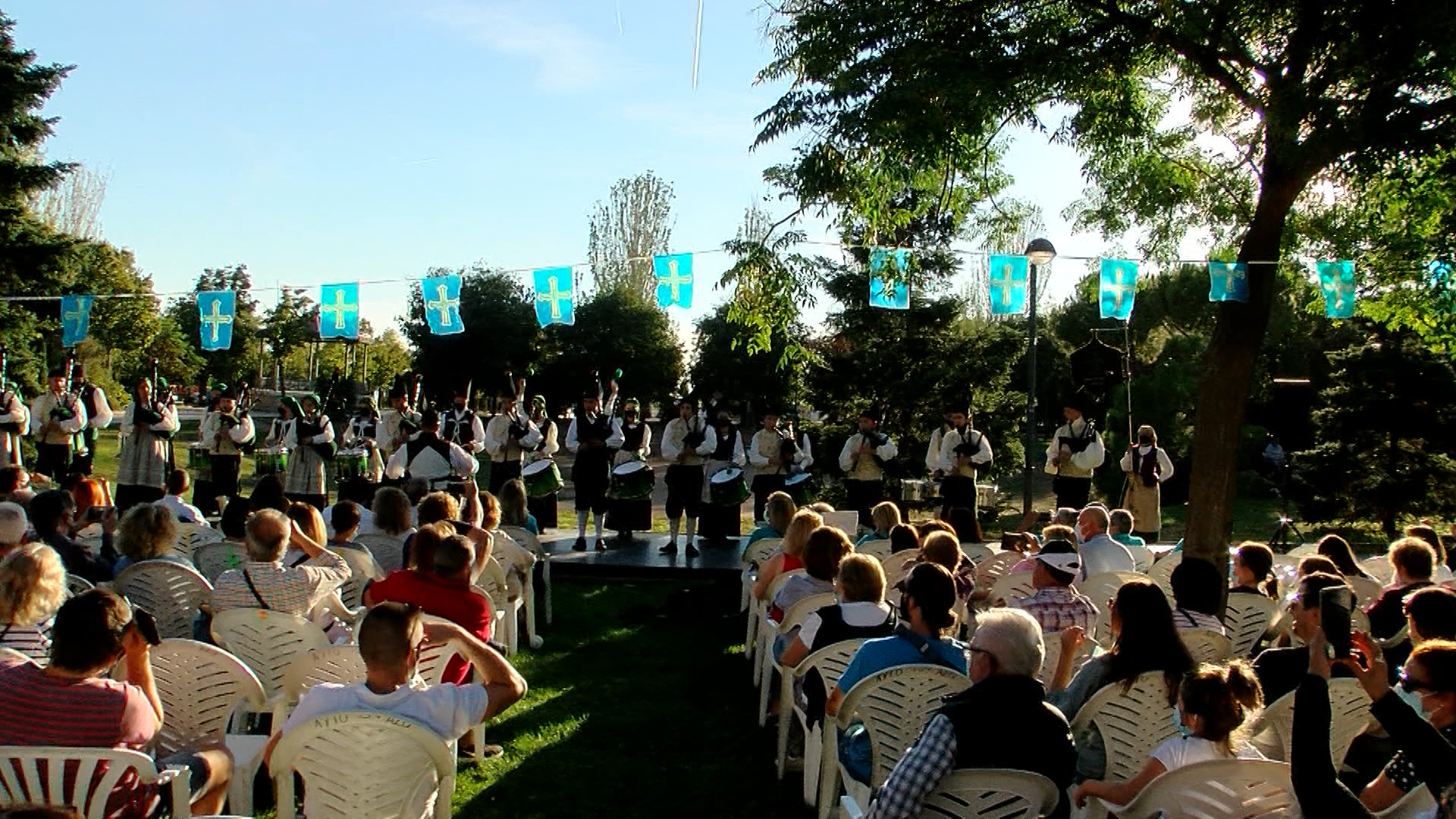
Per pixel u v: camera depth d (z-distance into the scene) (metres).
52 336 22.45
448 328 7.62
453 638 3.60
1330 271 7.92
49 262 20.56
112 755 3.02
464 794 5.05
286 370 45.91
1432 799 2.96
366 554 6.40
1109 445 22.84
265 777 4.97
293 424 13.48
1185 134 8.21
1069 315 33.44
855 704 4.00
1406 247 7.68
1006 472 17.66
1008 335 17.72
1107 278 7.85
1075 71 6.78
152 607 5.34
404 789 3.32
